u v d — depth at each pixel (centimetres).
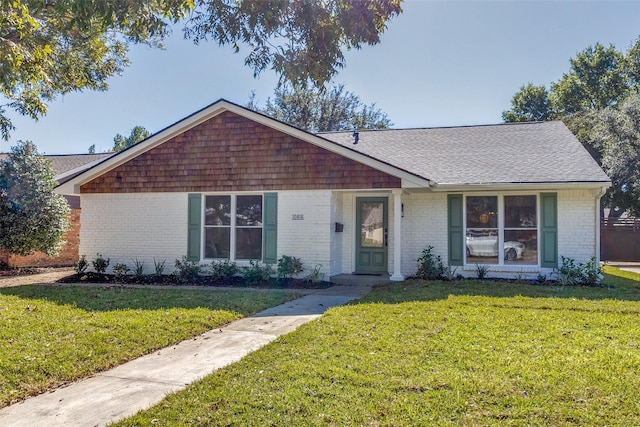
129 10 598
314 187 1195
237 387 416
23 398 414
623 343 540
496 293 919
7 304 816
